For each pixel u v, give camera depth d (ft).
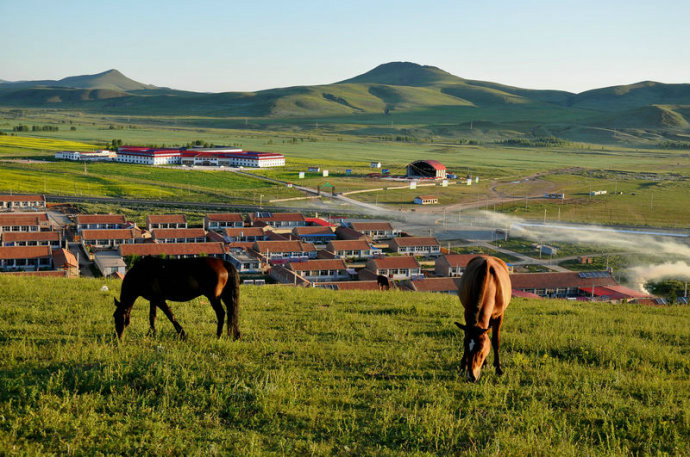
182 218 444.14
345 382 45.32
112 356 47.29
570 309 94.12
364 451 33.76
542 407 40.96
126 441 33.17
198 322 67.41
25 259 305.12
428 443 35.14
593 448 34.45
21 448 31.81
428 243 419.54
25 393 38.04
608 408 41.42
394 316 78.79
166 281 55.11
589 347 59.47
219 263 56.54
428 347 58.29
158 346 51.83
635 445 35.83
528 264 394.32
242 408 38.45
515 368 50.55
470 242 468.75
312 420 37.40
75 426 34.40
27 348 50.44
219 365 46.98
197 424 36.22
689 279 353.92
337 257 356.59
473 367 40.60
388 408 39.73
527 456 33.55
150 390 40.81
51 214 502.79
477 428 37.14
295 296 98.02
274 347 54.29
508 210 646.33
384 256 381.60
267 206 614.75
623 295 276.21
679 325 79.56
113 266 312.50
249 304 84.43
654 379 48.37
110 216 419.33
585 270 375.66
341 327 67.10
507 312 87.04
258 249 363.97
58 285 100.78
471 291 44.60
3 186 618.85
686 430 37.99
